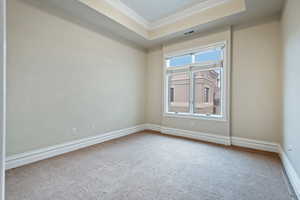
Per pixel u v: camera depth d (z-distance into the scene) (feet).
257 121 9.49
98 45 10.63
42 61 7.81
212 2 9.64
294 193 5.20
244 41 9.95
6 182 5.68
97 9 8.77
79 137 9.53
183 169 6.84
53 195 4.98
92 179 5.95
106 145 10.20
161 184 5.66
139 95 14.51
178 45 12.98
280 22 8.63
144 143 10.68
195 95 12.50
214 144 10.50
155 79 14.88
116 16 9.96
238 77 10.16
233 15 9.09
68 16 8.88
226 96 10.47
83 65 9.72
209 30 11.21
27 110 7.30
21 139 7.12
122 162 7.53
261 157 8.18
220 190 5.32
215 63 11.18
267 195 5.08
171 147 9.83
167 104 14.06
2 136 1.33
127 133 13.21
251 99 9.70
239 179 6.04
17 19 6.93
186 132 12.50
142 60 14.79
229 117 10.36
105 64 11.18
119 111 12.43
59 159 7.82
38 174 6.29
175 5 10.19
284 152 7.52
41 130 7.79
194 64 12.37
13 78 6.86
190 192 5.21
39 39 7.68
